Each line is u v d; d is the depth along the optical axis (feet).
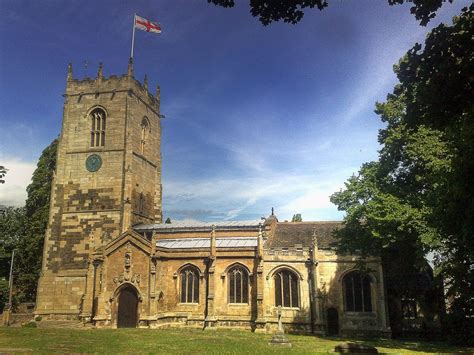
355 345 101.45
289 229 187.01
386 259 150.61
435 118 47.16
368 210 120.88
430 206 102.17
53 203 195.11
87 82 206.49
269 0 41.57
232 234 186.80
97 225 189.67
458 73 44.16
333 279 155.63
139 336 124.47
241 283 159.33
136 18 207.82
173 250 164.66
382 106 128.88
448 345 121.60
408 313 155.12
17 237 226.58
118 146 197.06
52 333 126.93
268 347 107.04
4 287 199.62
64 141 202.69
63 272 185.68
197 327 155.84
